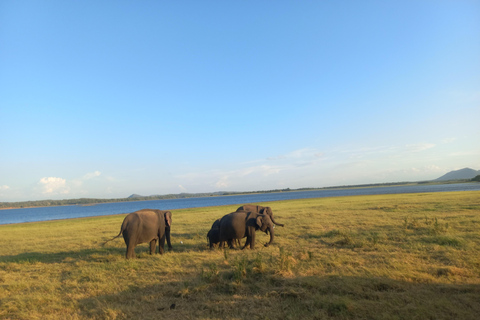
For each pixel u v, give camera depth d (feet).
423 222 50.57
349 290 20.35
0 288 26.25
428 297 18.80
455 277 22.31
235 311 18.63
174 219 89.97
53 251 45.80
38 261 38.55
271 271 25.39
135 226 36.42
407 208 80.89
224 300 20.38
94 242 53.26
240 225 39.52
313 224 57.57
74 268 33.01
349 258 29.35
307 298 19.75
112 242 51.34
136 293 22.91
